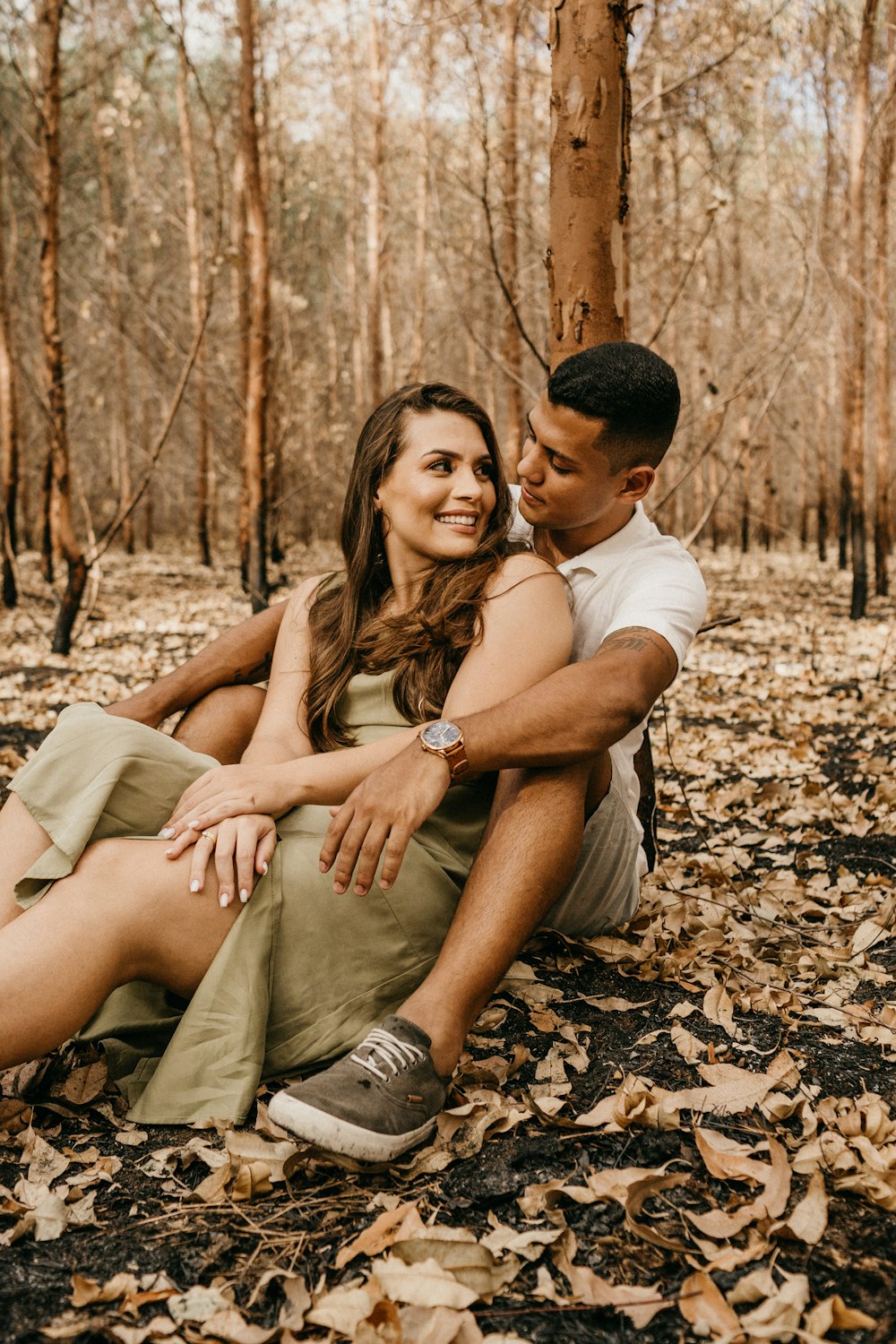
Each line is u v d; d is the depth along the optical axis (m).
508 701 1.80
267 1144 1.64
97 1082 1.87
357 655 2.16
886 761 4.46
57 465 8.20
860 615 10.67
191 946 1.75
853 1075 1.90
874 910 2.83
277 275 17.25
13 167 12.58
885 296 12.91
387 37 12.03
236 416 15.71
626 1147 1.67
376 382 15.30
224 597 12.74
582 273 3.07
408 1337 1.28
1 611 10.74
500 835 1.82
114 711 2.29
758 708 6.23
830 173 10.59
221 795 1.80
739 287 13.64
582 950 2.41
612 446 2.12
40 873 1.67
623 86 3.03
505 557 2.10
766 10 7.10
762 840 3.59
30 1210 1.52
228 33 10.55
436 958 1.89
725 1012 2.12
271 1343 1.29
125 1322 1.32
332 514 22.58
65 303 15.74
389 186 19.61
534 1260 1.42
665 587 2.12
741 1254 1.39
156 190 18.64
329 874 1.83
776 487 25.75
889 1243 1.44
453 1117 1.71
